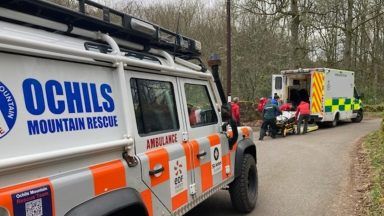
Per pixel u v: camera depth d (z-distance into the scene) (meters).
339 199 6.78
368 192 6.86
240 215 5.93
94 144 2.89
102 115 3.08
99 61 3.11
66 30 3.26
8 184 2.32
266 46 24.77
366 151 11.33
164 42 4.31
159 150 3.73
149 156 3.52
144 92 3.67
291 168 9.53
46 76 2.68
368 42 37.62
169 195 3.81
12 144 2.38
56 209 2.55
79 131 2.84
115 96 3.26
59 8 3.05
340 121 23.23
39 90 2.61
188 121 4.41
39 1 2.90
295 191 7.36
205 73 4.89
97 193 2.87
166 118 4.00
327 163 10.10
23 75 2.53
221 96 5.33
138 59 3.72
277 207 6.36
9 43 2.40
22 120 2.46
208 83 5.05
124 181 3.15
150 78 3.79
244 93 24.78
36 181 2.47
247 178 5.84
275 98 15.55
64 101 2.77
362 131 17.86
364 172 8.73
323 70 18.59
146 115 3.64
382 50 38.19
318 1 26.69
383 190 6.73
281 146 13.29
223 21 25.64
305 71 18.62
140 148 3.46
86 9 3.44
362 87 36.72
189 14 25.62
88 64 3.04
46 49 2.62
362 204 6.39
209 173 4.73
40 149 2.54
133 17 3.79
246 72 24.50
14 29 2.85
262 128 15.30
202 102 4.88
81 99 2.92
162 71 3.96
